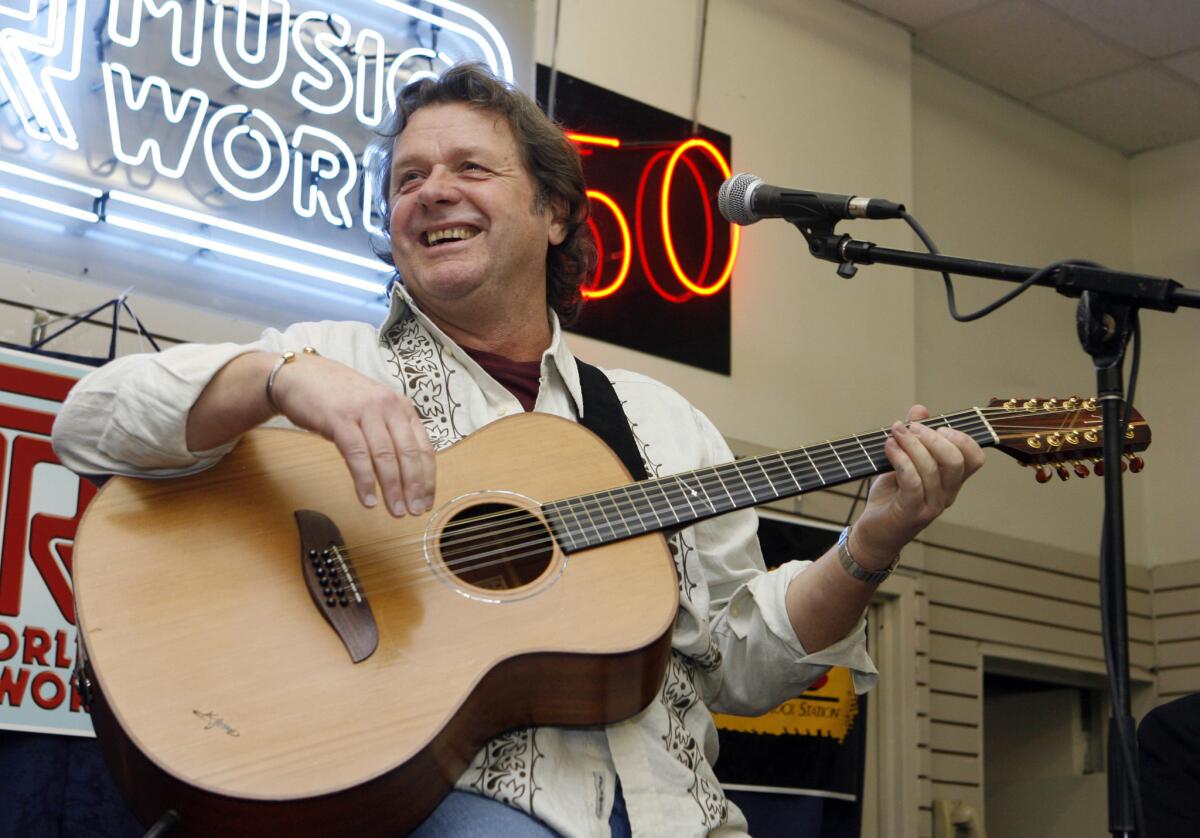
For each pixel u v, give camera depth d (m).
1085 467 1.83
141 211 3.08
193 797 1.41
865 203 1.99
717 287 4.22
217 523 1.62
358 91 3.51
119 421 1.58
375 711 1.49
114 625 1.51
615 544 1.72
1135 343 1.74
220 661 1.50
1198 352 5.55
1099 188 5.80
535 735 1.64
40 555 2.55
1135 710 5.38
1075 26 4.98
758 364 4.32
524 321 2.02
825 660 1.85
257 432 1.73
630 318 4.00
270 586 1.58
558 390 1.99
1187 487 5.48
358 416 1.53
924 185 5.10
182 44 3.24
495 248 1.95
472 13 3.76
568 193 2.13
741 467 1.82
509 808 1.59
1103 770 5.34
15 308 2.89
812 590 1.83
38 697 2.49
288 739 1.45
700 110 4.35
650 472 1.94
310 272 3.30
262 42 3.37
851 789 3.96
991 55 5.22
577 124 4.01
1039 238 5.48
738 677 1.90
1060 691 5.46
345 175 3.44
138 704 1.45
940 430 1.73
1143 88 5.39
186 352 1.62
